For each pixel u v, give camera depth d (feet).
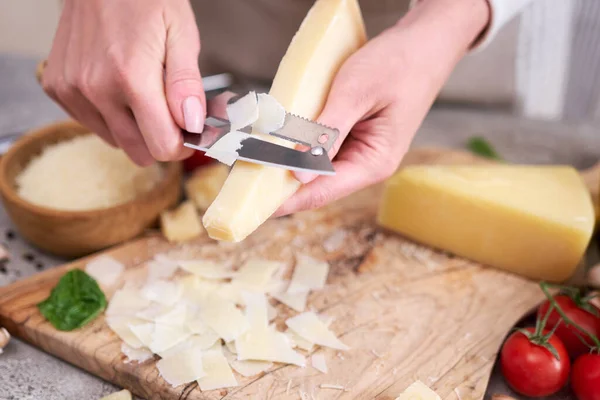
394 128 2.93
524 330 3.01
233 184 2.39
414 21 3.09
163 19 2.90
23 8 7.25
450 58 3.13
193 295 3.31
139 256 3.62
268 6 5.28
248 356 2.94
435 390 2.87
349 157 2.94
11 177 3.76
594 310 3.14
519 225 3.50
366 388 2.86
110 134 3.41
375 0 4.80
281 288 3.44
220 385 2.82
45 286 3.35
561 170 3.88
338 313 3.29
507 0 3.37
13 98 5.33
